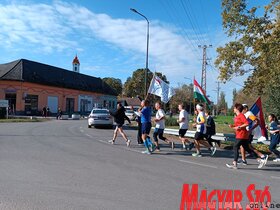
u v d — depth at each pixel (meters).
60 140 14.23
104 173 7.73
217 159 10.90
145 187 6.58
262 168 9.49
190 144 12.68
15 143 12.62
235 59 21.33
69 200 5.55
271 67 19.41
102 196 5.85
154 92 18.28
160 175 7.77
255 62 20.94
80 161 9.16
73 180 6.93
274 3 19.52
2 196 5.67
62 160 9.21
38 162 8.77
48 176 7.20
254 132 12.29
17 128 20.50
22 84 45.03
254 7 20.30
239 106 9.38
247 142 9.39
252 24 19.88
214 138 14.34
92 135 17.38
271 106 29.89
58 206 5.22
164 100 18.22
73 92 56.69
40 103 48.28
